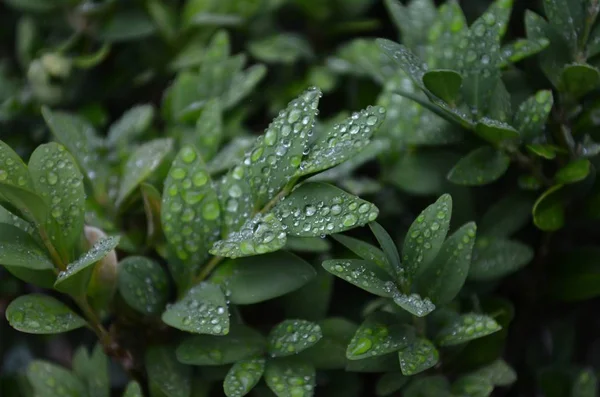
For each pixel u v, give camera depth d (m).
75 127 0.45
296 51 0.49
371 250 0.40
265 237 0.40
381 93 0.48
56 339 0.48
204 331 0.40
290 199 0.41
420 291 0.41
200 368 0.42
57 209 0.41
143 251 0.44
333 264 0.40
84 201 0.41
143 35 0.49
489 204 0.45
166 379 0.42
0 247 0.40
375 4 0.51
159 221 0.43
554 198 0.43
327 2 0.50
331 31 0.51
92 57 0.49
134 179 0.44
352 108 0.48
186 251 0.42
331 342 0.42
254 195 0.41
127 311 0.43
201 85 0.47
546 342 0.45
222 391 0.43
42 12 0.50
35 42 0.50
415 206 0.45
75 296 0.41
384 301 0.43
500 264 0.43
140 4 0.49
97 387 0.42
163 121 0.49
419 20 0.47
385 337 0.40
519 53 0.43
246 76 0.47
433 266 0.41
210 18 0.48
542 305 0.45
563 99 0.43
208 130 0.45
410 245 0.41
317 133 0.46
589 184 0.43
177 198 0.42
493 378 0.42
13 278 0.47
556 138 0.43
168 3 0.50
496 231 0.43
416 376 0.42
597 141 0.44
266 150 0.41
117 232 0.44
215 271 0.41
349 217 0.40
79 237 0.41
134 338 0.43
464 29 0.43
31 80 0.49
